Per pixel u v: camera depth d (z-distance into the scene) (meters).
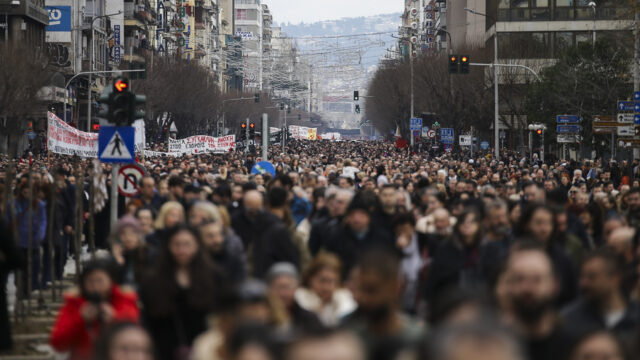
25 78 101.31
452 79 138.25
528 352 10.44
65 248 35.91
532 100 109.56
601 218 26.91
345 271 19.19
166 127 169.25
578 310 12.84
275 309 11.45
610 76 101.69
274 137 181.88
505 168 74.00
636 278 14.82
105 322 14.12
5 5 122.62
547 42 149.88
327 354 6.37
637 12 70.50
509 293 10.88
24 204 29.14
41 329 24.59
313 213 28.30
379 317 10.72
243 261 17.50
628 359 9.24
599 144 102.12
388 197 21.98
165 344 14.39
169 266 14.39
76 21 144.00
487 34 161.12
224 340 10.94
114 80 30.84
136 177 34.84
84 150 57.06
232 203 29.64
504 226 18.39
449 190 41.38
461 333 6.22
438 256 17.98
